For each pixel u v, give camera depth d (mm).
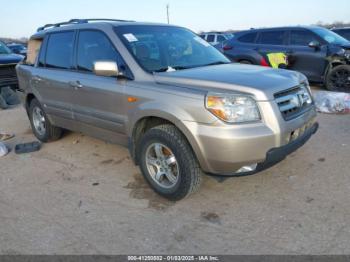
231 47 10016
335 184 3531
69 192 3740
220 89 2988
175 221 3068
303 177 3732
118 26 3949
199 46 4340
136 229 2982
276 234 2781
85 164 4512
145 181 3852
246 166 2975
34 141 5672
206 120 2908
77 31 4336
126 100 3529
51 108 4863
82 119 4309
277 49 9023
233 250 2633
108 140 4148
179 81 3246
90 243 2820
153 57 3727
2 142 5660
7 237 2951
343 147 4547
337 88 8047
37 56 5160
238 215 3094
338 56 7898
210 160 2977
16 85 9375
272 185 3596
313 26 8977
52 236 2938
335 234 2721
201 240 2779
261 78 3229
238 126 2850
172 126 3234
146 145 3443
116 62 3715
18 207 3459
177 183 3260
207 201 3371
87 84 3990
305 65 8609
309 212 3053
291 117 3145
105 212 3283
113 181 3961
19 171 4398
